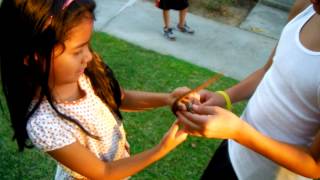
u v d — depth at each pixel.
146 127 2.41
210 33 3.78
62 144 0.98
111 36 3.37
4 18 0.87
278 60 1.05
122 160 1.06
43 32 0.85
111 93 1.13
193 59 3.36
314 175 1.02
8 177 2.01
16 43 0.87
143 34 3.53
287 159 1.00
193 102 1.07
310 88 0.96
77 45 0.89
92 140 1.07
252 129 0.99
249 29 3.96
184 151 2.28
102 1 3.88
